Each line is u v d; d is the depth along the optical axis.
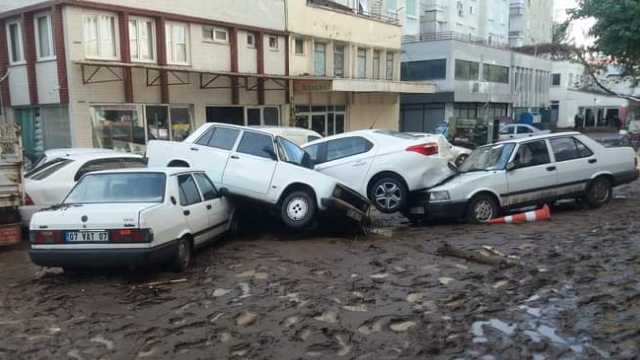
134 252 6.37
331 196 9.05
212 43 21.41
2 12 18.59
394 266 7.14
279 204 9.27
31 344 4.93
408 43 40.88
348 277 6.71
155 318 5.48
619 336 4.66
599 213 10.31
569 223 9.47
